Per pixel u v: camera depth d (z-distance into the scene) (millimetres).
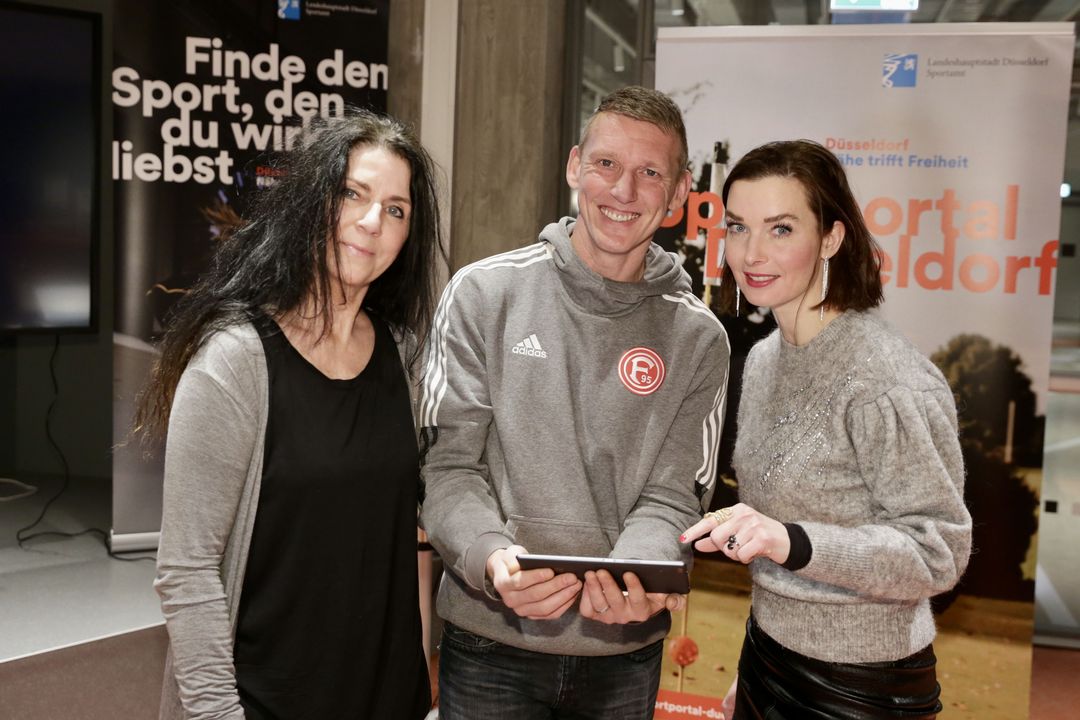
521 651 1659
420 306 1555
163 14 3621
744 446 1656
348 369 1426
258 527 1334
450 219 4023
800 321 1567
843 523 1511
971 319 3152
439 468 1636
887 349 1491
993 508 3174
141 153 3658
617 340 1662
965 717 3219
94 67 4199
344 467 1359
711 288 3299
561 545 1605
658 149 1585
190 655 1257
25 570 3641
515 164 4016
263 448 1326
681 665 3346
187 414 1290
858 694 1487
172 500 1282
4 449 4773
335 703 1376
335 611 1363
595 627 1634
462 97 4020
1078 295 3883
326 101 3799
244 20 3701
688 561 1635
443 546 1559
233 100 3713
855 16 3793
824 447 1506
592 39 4043
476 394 1639
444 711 1747
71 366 4828
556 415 1628
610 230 1608
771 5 3893
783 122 3230
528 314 1666
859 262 1539
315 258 1356
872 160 3180
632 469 1655
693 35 3279
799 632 1530
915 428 1431
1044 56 3057
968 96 3107
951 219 3141
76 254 4250
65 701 2803
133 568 3699
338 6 3779
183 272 3746
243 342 1328
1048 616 4066
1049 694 3611
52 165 4156
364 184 1381
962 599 3209
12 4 3992
